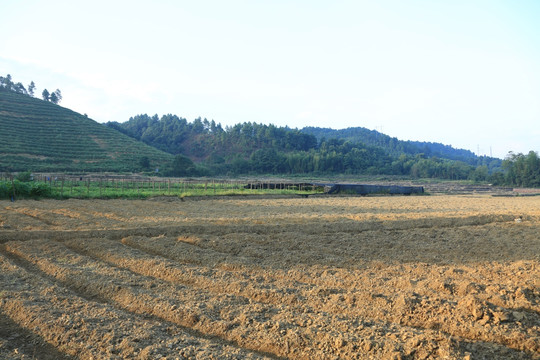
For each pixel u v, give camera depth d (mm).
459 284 8953
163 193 36219
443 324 7051
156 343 6457
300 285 9523
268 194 41312
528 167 92000
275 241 14945
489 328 6754
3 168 73750
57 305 8047
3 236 14562
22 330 7090
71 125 119375
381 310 7641
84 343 6461
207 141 165250
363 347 6203
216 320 7359
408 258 12664
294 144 163000
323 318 7316
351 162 134375
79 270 10625
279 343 6473
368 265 11641
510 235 16984
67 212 22734
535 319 7156
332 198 40406
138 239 14656
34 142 97688
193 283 9852
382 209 28766
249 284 9406
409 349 6043
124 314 7637
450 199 42281
